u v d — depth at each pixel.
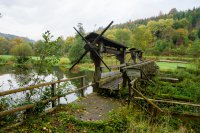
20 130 4.47
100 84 8.85
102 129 5.01
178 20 99.94
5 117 4.71
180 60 39.66
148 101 6.10
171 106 6.77
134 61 16.64
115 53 10.93
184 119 5.98
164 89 9.82
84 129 4.96
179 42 76.50
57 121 5.27
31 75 6.81
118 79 11.50
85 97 7.98
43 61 6.29
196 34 82.94
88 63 40.62
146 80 10.37
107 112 6.18
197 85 10.64
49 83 5.83
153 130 4.96
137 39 57.31
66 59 46.84
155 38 77.31
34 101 5.52
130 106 6.41
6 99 5.27
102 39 8.59
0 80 18.58
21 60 6.62
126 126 5.11
